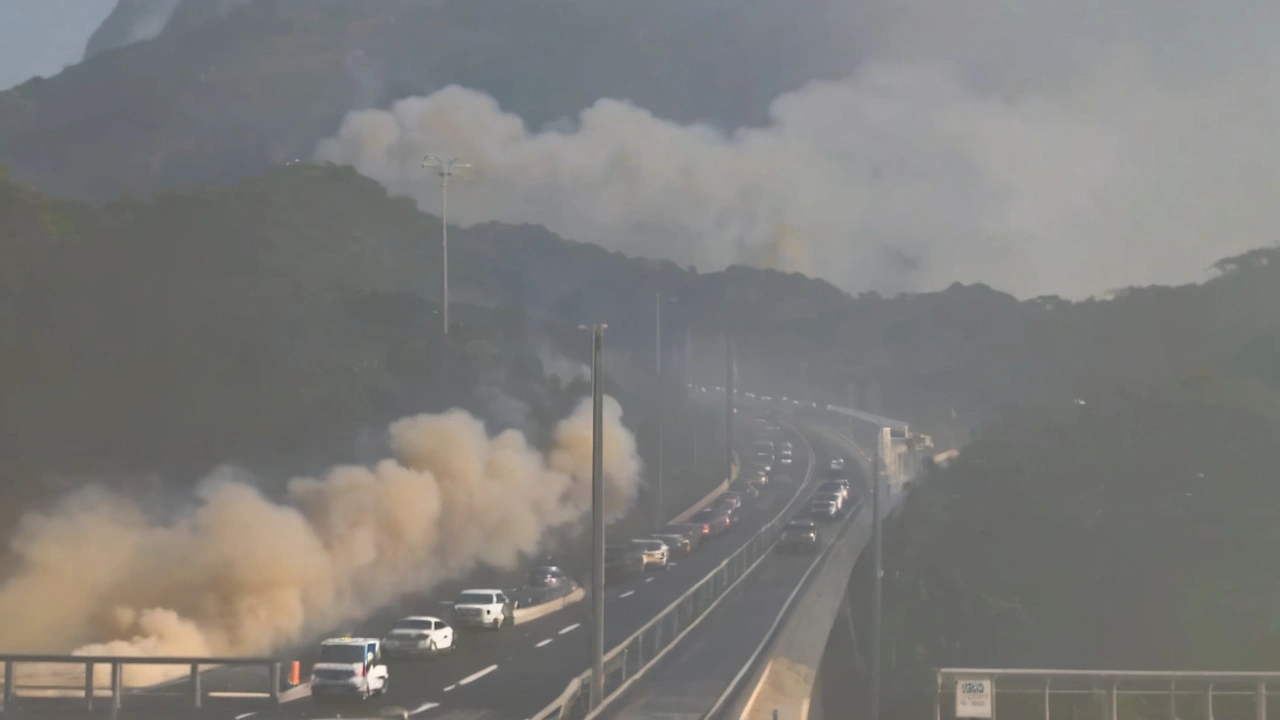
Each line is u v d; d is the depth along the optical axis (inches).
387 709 1628.9
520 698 1761.8
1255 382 5275.6
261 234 5565.9
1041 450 4943.4
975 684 1480.1
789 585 3233.3
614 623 2655.0
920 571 4301.2
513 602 2630.4
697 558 3929.6
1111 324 7495.1
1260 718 1528.1
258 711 1599.4
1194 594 3959.2
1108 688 1503.4
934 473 5167.3
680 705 1695.4
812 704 2079.2
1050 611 4087.1
